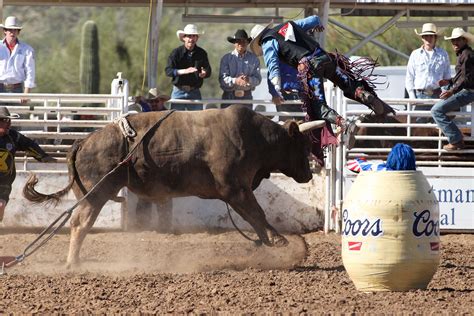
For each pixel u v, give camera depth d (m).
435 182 37.41
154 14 40.62
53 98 35.84
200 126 27.64
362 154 37.53
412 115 36.75
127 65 94.62
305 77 28.52
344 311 20.39
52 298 22.08
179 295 22.38
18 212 36.59
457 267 27.97
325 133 29.00
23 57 38.03
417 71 38.78
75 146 27.58
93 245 32.59
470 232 37.56
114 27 96.06
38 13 141.25
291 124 28.11
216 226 37.47
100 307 20.95
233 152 27.48
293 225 37.62
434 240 22.62
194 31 37.16
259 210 27.69
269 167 28.39
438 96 38.75
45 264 28.25
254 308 20.80
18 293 22.67
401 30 78.31
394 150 22.92
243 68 37.53
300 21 29.91
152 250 31.45
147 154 27.38
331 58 29.19
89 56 73.19
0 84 38.00
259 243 28.33
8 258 26.41
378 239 22.44
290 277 25.27
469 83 35.69
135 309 20.70
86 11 141.00
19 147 31.92
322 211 37.56
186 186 27.75
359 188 22.84
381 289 22.73
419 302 21.44
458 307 20.94
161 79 96.00
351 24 80.31
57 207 36.72
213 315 20.00
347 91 29.45
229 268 27.78
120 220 36.78
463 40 35.84
